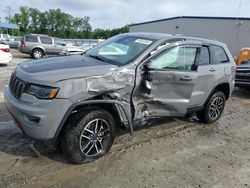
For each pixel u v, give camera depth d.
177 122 5.93
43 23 97.06
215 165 4.17
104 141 4.04
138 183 3.53
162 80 4.43
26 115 3.49
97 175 3.63
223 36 27.31
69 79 3.53
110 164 3.92
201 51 5.28
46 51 19.98
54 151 4.12
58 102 3.45
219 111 6.11
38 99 3.44
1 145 4.20
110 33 93.31
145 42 4.52
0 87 8.08
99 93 3.77
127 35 5.07
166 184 3.56
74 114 3.74
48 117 3.44
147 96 4.33
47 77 3.50
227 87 6.16
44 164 3.78
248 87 9.57
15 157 3.89
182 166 4.05
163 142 4.82
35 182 3.38
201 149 4.69
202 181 3.70
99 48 4.91
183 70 4.76
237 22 26.09
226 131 5.68
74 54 4.95
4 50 12.95
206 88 5.45
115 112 4.09
